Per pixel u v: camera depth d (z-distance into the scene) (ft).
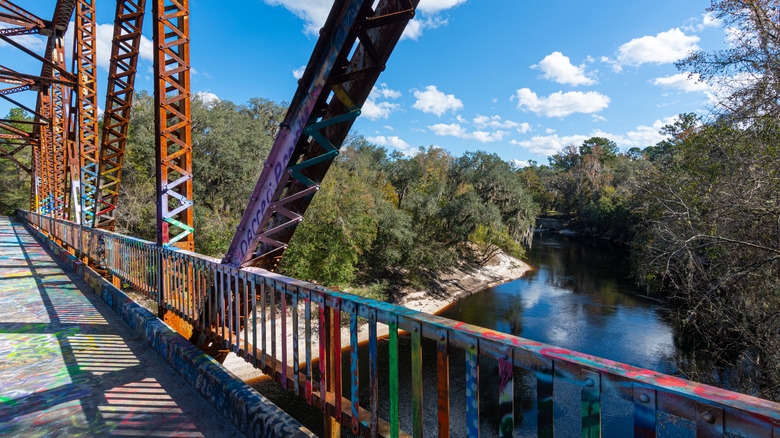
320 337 6.51
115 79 20.77
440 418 4.62
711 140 29.53
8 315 17.26
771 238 26.55
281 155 7.95
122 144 23.72
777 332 26.66
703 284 31.65
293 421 6.87
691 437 22.72
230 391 8.27
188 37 14.32
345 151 110.22
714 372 32.60
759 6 25.70
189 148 14.66
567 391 42.75
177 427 8.07
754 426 2.54
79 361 11.84
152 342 12.91
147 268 15.72
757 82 26.78
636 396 3.18
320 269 73.77
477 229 101.24
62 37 49.39
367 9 6.01
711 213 29.68
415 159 139.13
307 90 7.27
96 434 7.84
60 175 55.42
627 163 211.20
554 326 69.46
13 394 9.57
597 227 195.42
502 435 3.97
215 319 10.50
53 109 55.16
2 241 50.88
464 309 82.53
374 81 6.91
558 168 343.87
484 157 122.42
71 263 30.32
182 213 14.83
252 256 9.49
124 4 17.75
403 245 91.40
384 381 44.98
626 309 77.46
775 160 25.50
